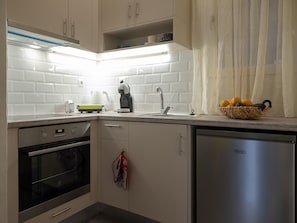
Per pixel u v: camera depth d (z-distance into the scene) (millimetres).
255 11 1774
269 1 1742
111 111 2580
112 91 2662
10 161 1378
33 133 1502
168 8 1904
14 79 1924
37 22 1773
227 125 1422
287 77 1622
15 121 1400
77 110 2424
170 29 2180
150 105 2391
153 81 2367
